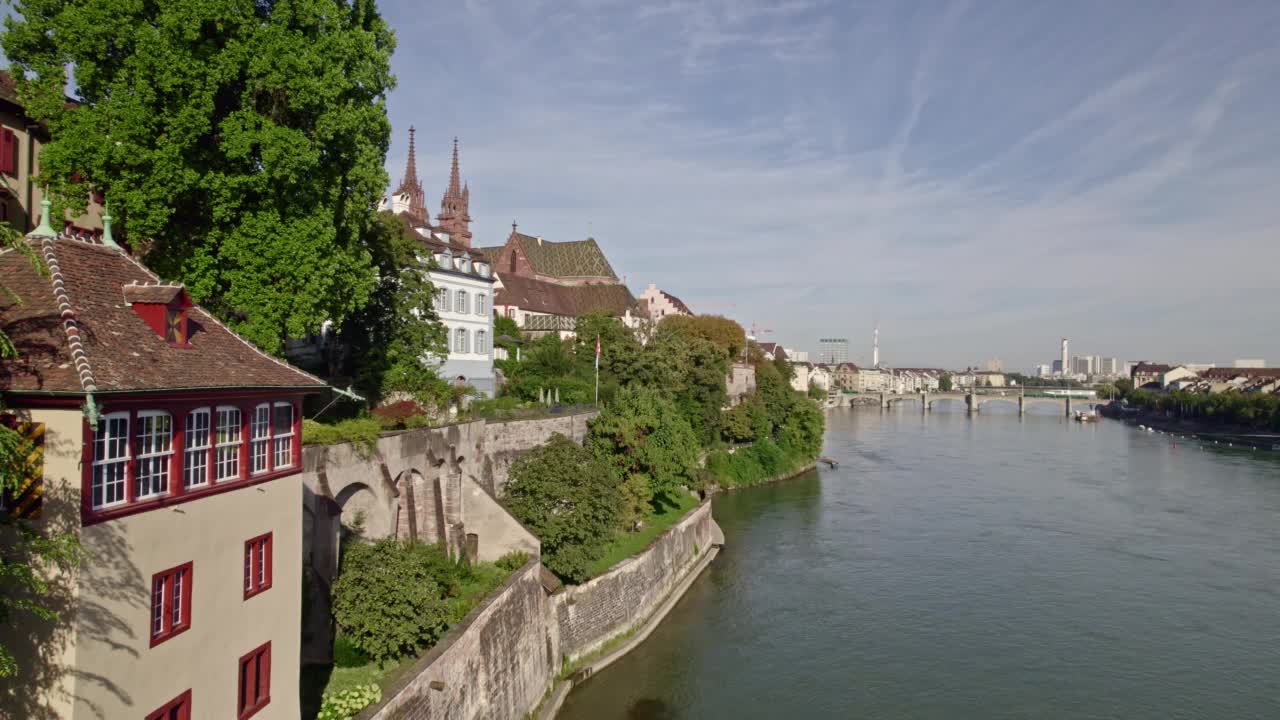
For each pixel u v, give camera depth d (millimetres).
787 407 138500
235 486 24125
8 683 18891
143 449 20922
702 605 62656
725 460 114062
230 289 36375
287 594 26891
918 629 58250
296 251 36375
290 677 27000
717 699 46906
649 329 126250
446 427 50594
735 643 55188
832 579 69312
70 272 22297
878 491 111438
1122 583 69438
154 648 20766
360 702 29172
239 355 25812
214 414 23484
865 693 48156
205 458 23203
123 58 33719
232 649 23969
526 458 54844
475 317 80625
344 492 40031
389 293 55594
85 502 18906
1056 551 79500
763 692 47875
